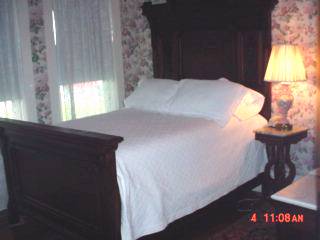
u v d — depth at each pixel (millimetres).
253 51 3523
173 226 2719
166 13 4078
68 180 2588
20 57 3584
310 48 3252
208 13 3756
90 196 2432
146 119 3375
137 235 2432
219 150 3055
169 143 2734
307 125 3391
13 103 3562
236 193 3262
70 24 3900
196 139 2904
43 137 2654
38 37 3695
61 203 2709
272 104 3570
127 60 4516
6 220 3420
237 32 3596
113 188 2281
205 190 2910
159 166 2602
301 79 3119
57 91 3869
